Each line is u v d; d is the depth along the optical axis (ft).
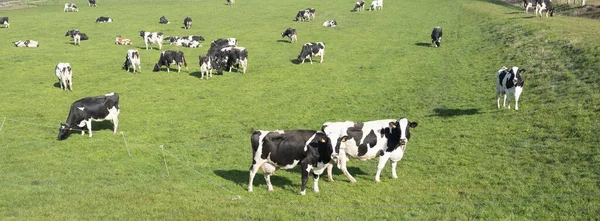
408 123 58.03
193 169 66.28
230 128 88.84
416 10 227.20
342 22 203.41
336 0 268.41
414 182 59.47
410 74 126.62
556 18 164.35
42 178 60.90
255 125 90.53
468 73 122.42
